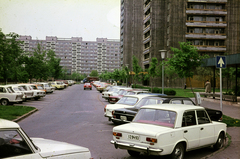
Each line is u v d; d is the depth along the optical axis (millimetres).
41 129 9586
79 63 181375
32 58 45219
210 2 56625
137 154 6098
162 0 59375
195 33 56250
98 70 184000
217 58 10031
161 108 6008
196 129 5949
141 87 42125
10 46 28062
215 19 57156
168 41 56500
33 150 3090
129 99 11383
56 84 48031
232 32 56969
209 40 57125
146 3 68375
